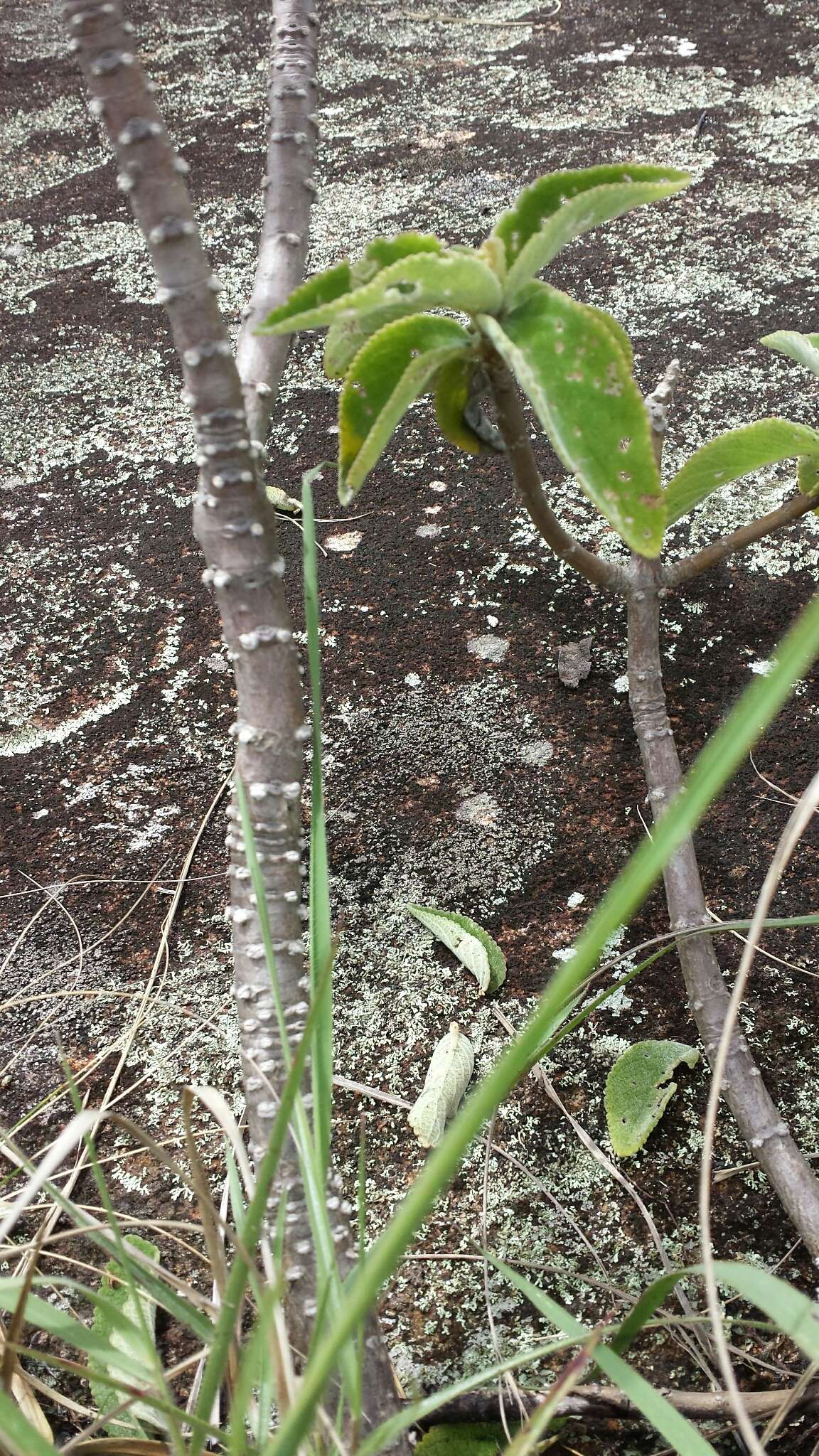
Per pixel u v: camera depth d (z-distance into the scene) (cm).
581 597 79
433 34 156
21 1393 48
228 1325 39
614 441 44
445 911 64
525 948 63
